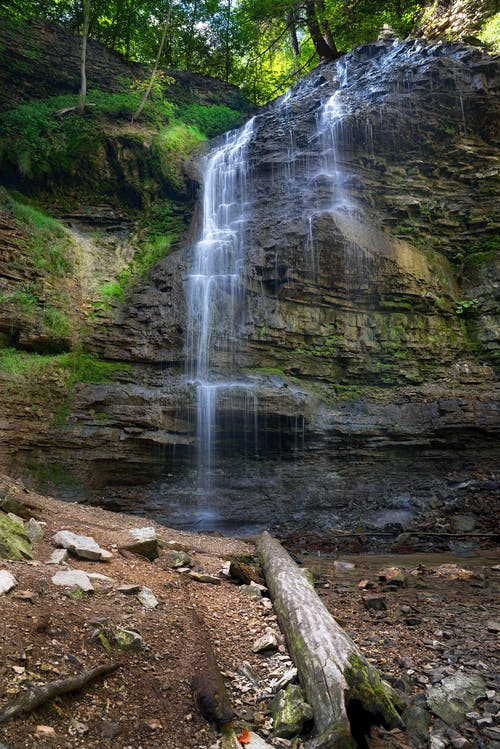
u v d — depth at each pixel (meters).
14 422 11.12
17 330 12.32
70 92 19.45
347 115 16.19
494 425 13.04
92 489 11.95
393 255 15.06
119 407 12.44
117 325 13.77
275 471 13.16
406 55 18.16
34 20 19.58
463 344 15.22
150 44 24.38
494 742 2.62
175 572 4.95
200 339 13.88
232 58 26.25
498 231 16.06
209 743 2.38
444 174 16.69
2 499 5.60
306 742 2.50
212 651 3.20
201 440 12.91
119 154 17.28
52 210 16.12
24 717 2.13
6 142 15.68
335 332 14.77
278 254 14.55
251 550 7.14
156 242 16.48
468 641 3.91
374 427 13.35
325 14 21.84
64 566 4.02
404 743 2.60
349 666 2.86
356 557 8.51
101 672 2.57
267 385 13.28
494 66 16.34
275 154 16.95
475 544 9.48
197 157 18.95
